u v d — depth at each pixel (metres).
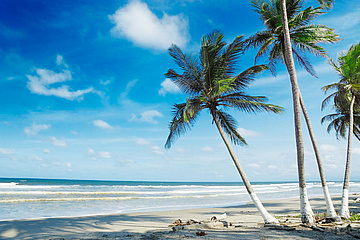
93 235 8.63
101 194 31.47
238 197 31.22
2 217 13.53
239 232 7.99
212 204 22.42
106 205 20.22
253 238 6.91
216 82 10.08
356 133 19.42
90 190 39.88
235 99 10.30
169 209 18.27
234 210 17.50
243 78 10.51
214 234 7.64
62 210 16.78
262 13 11.44
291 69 9.34
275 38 11.64
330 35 10.76
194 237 7.16
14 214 14.62
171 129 11.09
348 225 8.27
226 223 9.75
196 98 10.23
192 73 10.55
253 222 10.66
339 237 7.02
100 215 14.39
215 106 10.59
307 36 10.98
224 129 11.41
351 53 12.28
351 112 12.27
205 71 10.30
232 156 9.84
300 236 7.17
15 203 19.61
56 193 29.81
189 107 9.66
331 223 8.88
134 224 11.61
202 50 10.35
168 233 8.18
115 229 10.23
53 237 8.45
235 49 10.40
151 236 7.59
